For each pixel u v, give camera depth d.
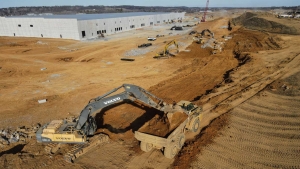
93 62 32.28
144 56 35.06
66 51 39.25
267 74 24.34
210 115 16.03
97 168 10.94
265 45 39.66
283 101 17.77
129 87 12.48
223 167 10.85
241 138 13.16
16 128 15.18
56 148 12.27
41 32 55.53
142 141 11.42
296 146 12.30
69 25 51.16
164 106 12.64
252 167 10.84
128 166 11.07
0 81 24.69
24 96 20.61
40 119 16.41
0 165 10.75
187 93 20.94
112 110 17.33
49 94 21.03
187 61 31.97
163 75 26.34
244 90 20.16
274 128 14.14
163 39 50.09
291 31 52.38
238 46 40.31
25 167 10.77
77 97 20.23
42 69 28.86
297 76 22.88
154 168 10.90
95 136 12.98
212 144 12.59
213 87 22.33
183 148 12.23
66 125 12.40
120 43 45.78
